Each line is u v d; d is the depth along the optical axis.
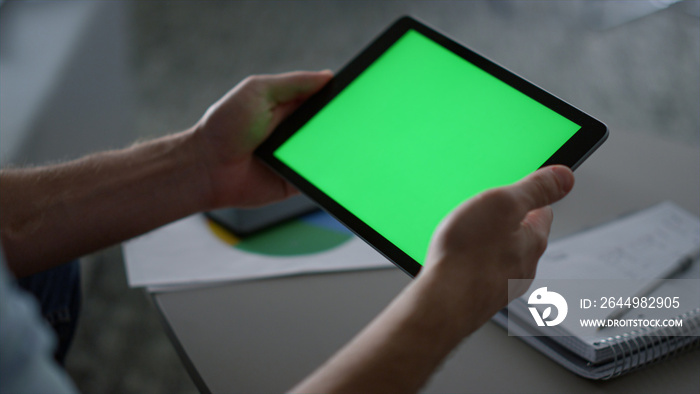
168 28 2.70
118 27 2.02
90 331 1.51
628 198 0.80
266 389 0.54
